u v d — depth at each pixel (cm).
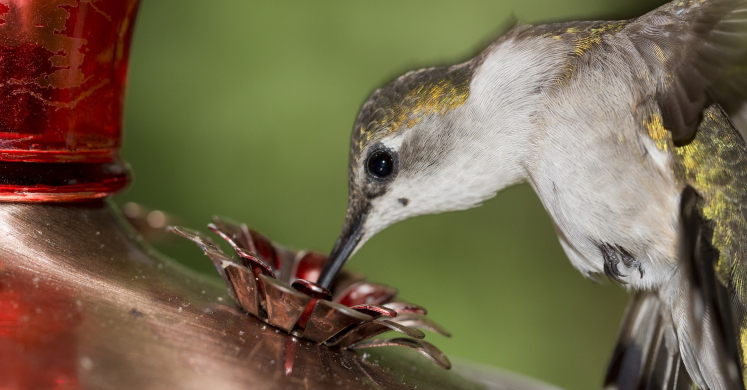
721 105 49
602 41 48
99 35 47
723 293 48
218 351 46
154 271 47
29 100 47
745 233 48
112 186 47
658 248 48
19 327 45
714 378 48
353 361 47
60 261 46
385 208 49
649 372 49
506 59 49
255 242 48
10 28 47
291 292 46
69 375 45
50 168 47
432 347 47
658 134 48
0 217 47
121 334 46
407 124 49
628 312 49
